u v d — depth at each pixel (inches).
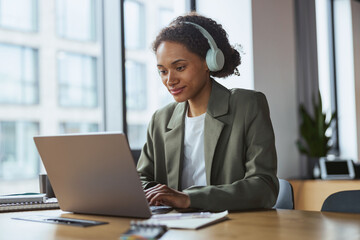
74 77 215.8
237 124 57.0
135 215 45.8
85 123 217.8
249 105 57.3
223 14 148.6
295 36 164.6
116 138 42.8
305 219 42.7
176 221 41.4
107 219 45.8
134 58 201.3
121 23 122.3
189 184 60.7
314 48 171.3
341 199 52.5
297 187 132.2
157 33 58.7
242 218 44.1
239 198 49.2
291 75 161.5
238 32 145.9
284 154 155.6
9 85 211.8
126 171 43.8
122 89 122.0
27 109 216.4
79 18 209.9
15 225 44.1
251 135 56.0
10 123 209.6
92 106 215.0
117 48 123.0
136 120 200.8
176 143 61.1
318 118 156.7
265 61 148.3
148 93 204.2
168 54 55.8
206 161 57.9
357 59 234.1
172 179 60.9
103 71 125.7
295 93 163.3
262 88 146.3
